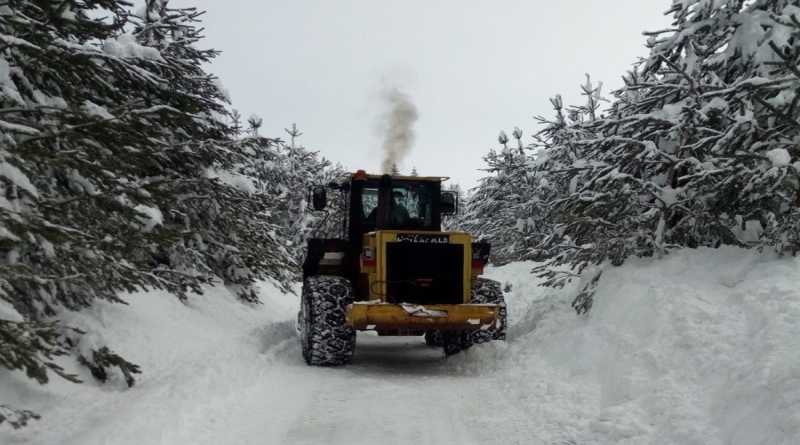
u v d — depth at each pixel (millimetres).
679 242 7660
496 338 8414
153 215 5664
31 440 4312
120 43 8000
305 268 9766
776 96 6934
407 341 11352
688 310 5617
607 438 4547
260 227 11883
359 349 10094
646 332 5812
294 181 27797
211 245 10641
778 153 6016
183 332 7875
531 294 12750
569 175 8625
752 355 4520
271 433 4977
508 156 21844
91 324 6098
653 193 7395
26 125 5250
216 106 10188
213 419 5207
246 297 11570
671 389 4777
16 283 4777
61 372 4379
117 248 4934
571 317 7402
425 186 9273
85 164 5062
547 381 6211
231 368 6602
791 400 3703
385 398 6285
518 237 19531
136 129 5562
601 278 7578
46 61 5281
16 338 3852
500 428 5137
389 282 7832
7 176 4570
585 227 7938
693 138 7871
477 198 23188
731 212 7090
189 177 9453
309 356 8086
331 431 5082
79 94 5977
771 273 5648
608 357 5914
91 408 5039
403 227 9062
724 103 7270
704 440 4012
